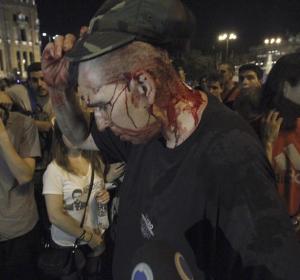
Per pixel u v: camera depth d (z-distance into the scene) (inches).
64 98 48.9
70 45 45.6
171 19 31.4
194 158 31.7
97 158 104.1
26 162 101.7
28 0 2140.7
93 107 33.6
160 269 24.0
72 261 100.6
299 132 71.3
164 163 34.9
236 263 27.3
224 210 28.7
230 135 30.6
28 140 102.1
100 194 104.3
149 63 31.6
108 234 113.1
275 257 25.7
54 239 103.9
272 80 77.5
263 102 80.6
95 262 107.4
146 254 25.4
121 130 33.7
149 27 30.9
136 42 31.3
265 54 1314.0
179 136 33.4
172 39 32.1
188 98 33.6
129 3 31.7
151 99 32.0
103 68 31.8
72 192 101.0
